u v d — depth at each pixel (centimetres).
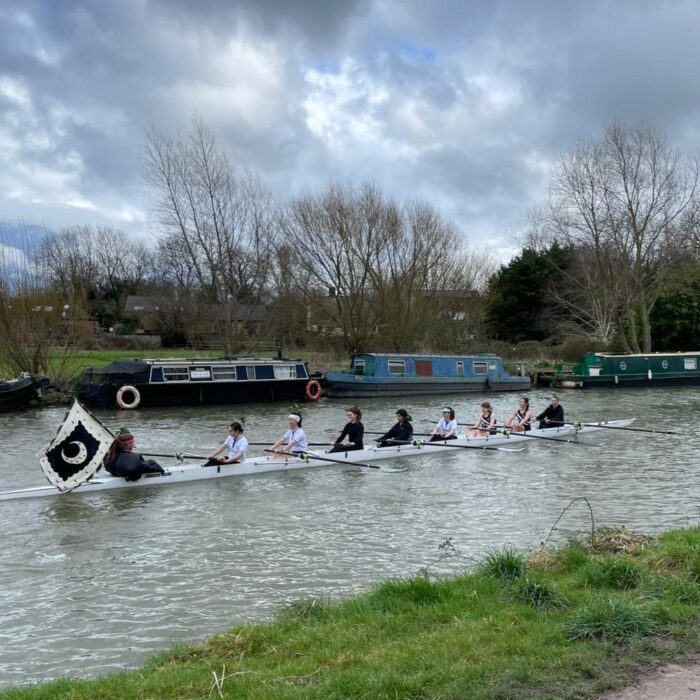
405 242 4881
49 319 3450
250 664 611
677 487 1597
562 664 566
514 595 741
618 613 641
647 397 3909
